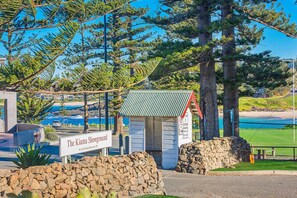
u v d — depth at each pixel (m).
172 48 25.66
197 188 15.84
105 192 12.34
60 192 11.09
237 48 30.38
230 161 22.23
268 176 18.89
